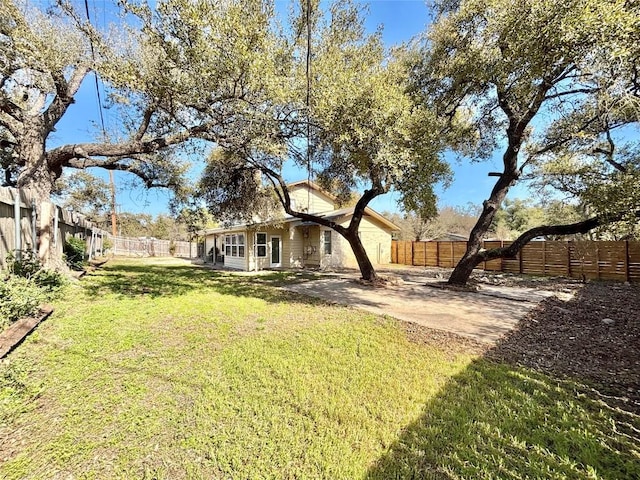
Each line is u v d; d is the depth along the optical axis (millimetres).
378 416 2533
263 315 5645
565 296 8000
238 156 7949
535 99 5953
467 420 2469
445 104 7719
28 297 4488
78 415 2475
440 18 7211
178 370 3301
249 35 5059
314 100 5902
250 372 3275
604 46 3963
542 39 4613
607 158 6824
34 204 6613
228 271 14227
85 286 7492
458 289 8859
